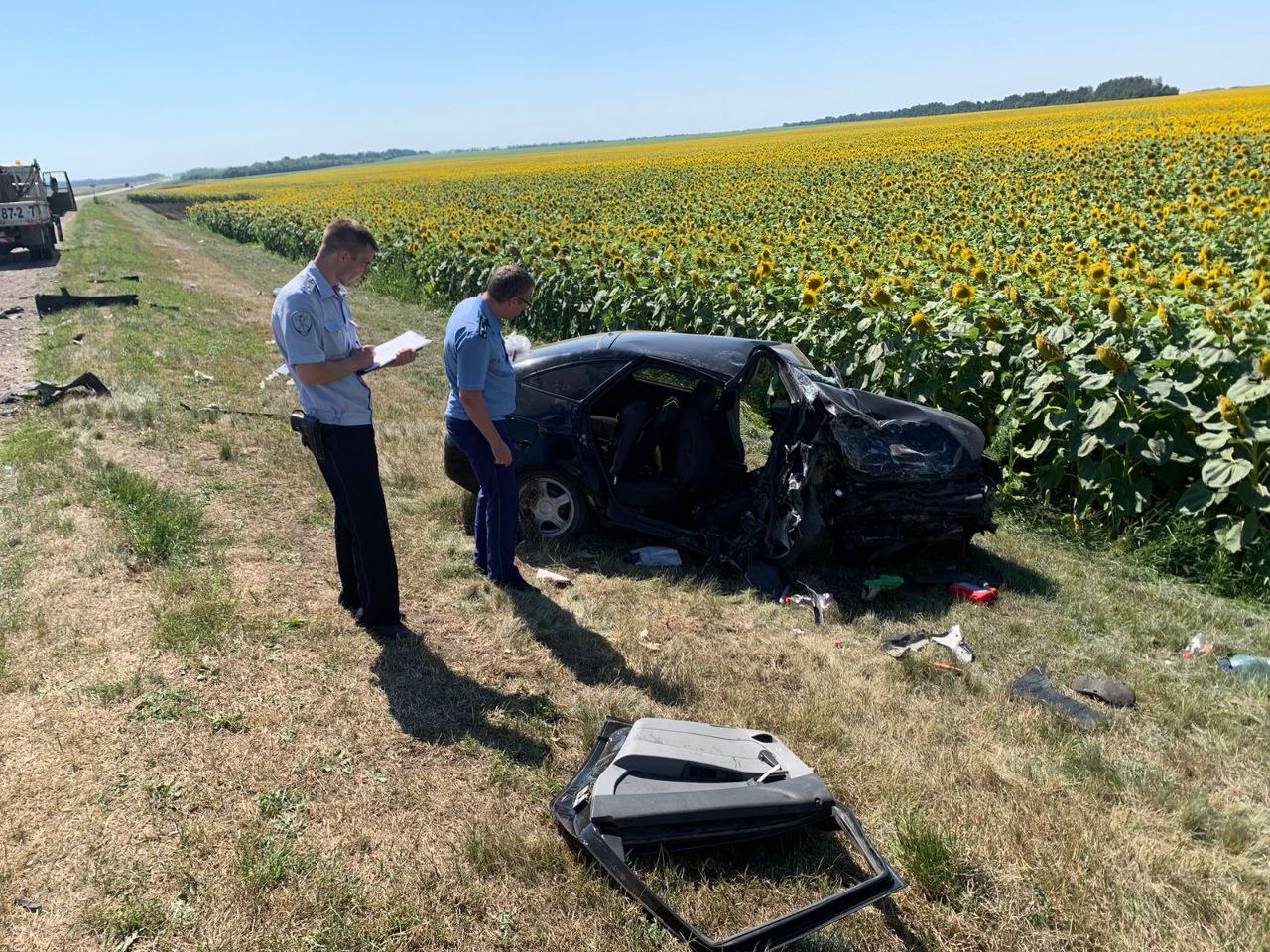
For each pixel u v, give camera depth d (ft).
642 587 16.01
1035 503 20.77
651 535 17.80
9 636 12.32
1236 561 17.47
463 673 12.66
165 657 12.14
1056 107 227.20
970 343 22.50
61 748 10.08
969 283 27.04
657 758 9.53
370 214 87.45
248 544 16.35
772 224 58.75
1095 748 11.31
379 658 12.82
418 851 9.08
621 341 18.15
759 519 16.76
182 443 21.93
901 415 16.85
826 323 26.99
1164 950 8.24
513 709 11.79
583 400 17.49
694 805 9.07
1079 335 20.36
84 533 15.84
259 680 11.88
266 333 40.40
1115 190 61.31
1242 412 17.01
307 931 7.93
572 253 44.83
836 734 11.50
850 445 15.97
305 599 14.47
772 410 20.10
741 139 263.90
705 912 8.50
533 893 8.61
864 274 30.94
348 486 12.60
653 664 13.23
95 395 25.52
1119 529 19.01
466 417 14.85
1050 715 12.19
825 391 16.33
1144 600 16.21
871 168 105.40
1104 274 25.00
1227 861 9.52
